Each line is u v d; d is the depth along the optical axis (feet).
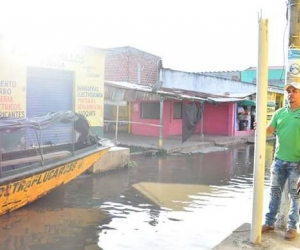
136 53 70.64
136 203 26.45
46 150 29.22
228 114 75.00
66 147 30.71
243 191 30.83
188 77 79.82
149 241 19.27
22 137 28.09
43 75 36.22
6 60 32.48
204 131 78.18
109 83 51.93
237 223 22.39
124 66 69.77
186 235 20.24
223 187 32.19
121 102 48.14
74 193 28.73
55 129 35.94
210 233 20.59
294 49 16.48
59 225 21.49
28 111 35.04
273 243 14.51
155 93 52.01
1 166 22.35
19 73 33.58
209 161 46.39
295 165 15.08
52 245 18.58
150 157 47.91
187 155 50.70
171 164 43.19
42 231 20.45
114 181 33.27
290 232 14.92
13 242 18.84
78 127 30.09
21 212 23.72
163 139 61.52
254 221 14.43
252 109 82.02
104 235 20.04
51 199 26.86
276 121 15.92
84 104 40.29
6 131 22.65
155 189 30.83
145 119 67.56
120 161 38.52
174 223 22.20
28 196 23.88
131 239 19.54
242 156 51.65
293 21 16.48
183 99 55.31
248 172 39.68
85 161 28.99
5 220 22.12
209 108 77.36
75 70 38.96
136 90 50.90
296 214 15.01
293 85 15.10
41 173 23.90
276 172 15.66
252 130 82.12
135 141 57.41
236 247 14.07
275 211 15.80
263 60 14.10
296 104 15.25
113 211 24.40
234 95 76.02
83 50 39.68
